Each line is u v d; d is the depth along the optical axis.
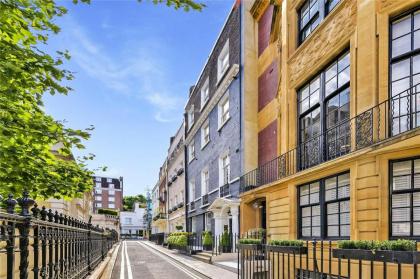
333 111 8.88
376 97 7.04
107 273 12.52
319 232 8.77
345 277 6.76
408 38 6.76
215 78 22.52
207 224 23.55
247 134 16.64
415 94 6.05
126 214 90.81
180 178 35.41
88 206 42.47
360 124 7.27
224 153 19.77
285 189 10.55
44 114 5.65
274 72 14.95
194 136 29.42
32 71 4.44
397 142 6.10
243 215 15.32
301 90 10.71
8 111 4.61
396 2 6.89
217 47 22.28
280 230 10.73
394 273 5.96
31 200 4.11
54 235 5.42
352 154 7.14
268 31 16.06
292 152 10.70
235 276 10.79
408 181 6.25
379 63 7.08
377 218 6.54
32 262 5.48
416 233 6.05
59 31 4.89
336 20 8.62
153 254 23.69
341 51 8.49
